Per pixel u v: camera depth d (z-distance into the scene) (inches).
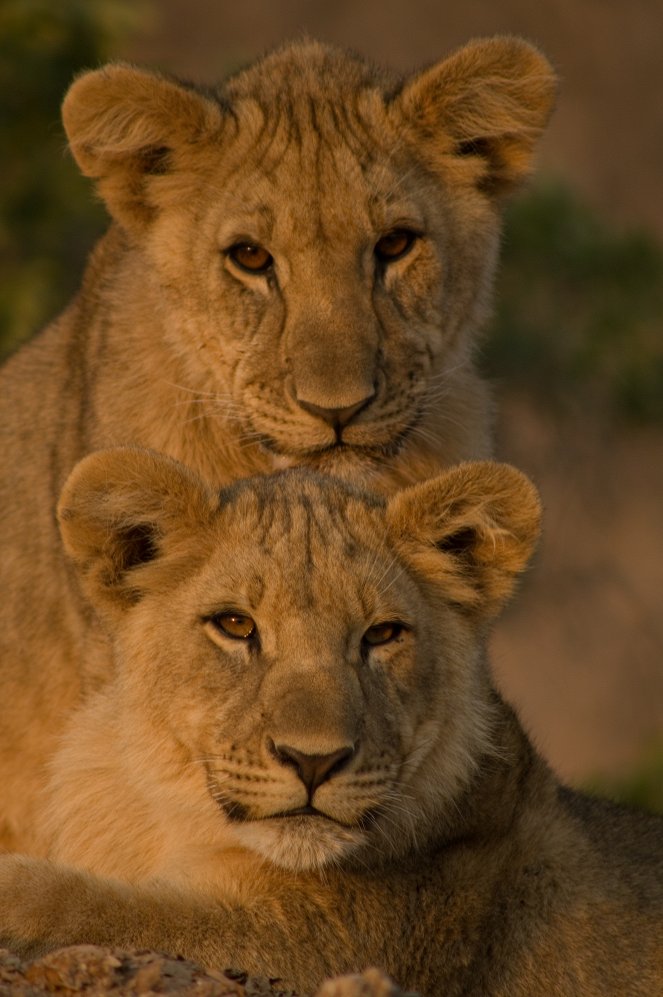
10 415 523.2
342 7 1765.5
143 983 315.3
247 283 455.2
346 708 357.1
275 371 445.7
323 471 442.9
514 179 492.1
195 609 379.9
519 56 478.6
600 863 410.3
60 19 844.0
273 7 1743.4
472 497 391.2
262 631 371.2
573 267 1056.8
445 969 384.2
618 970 396.8
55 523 492.4
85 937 356.8
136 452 384.8
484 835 398.0
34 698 494.0
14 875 362.6
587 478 1121.4
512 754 411.8
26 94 844.6
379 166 460.1
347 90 474.9
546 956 393.7
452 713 389.7
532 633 1332.4
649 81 1813.5
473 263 480.4
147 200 476.1
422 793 384.2
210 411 462.0
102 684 456.8
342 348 437.1
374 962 375.2
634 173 1748.3
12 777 498.6
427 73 469.7
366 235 453.1
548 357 1063.0
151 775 386.9
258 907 370.0
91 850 406.6
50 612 491.8
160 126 466.6
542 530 399.9
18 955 351.6
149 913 363.9
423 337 458.3
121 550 392.8
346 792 355.6
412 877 384.8
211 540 387.2
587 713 1350.9
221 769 367.6
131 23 868.6
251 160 462.3
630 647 1370.6
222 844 381.7
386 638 376.8
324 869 377.1
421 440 464.4
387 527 390.6
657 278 1075.3
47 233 878.4
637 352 1071.6
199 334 462.6
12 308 828.6
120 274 497.0
